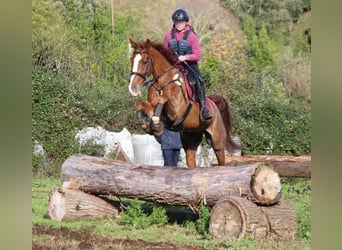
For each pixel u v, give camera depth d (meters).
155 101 11.87
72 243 10.01
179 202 10.93
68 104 19.09
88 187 11.76
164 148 13.98
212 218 10.32
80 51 23.03
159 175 11.16
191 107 12.26
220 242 9.88
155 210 11.43
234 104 20.62
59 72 21.25
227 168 10.79
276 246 9.73
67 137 18.27
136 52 11.83
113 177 11.46
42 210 12.58
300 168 16.67
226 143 13.53
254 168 10.38
